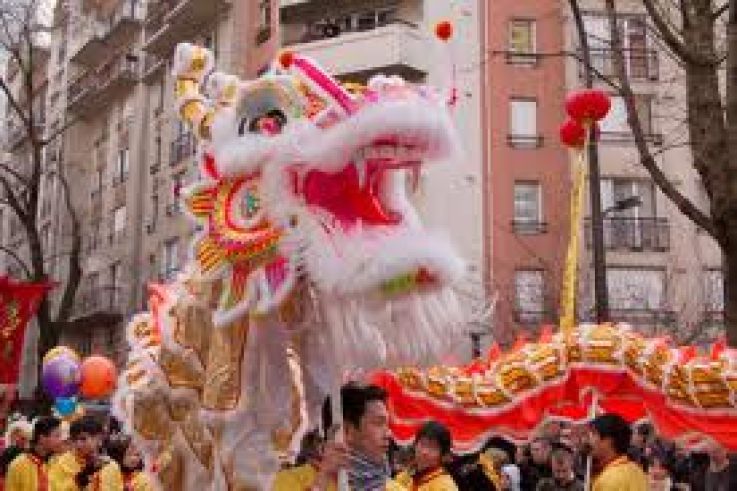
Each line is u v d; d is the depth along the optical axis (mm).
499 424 5848
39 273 19906
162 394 3789
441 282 3092
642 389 5645
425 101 3086
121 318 29969
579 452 7586
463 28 23078
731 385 5387
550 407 5918
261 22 25250
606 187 22781
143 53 31219
